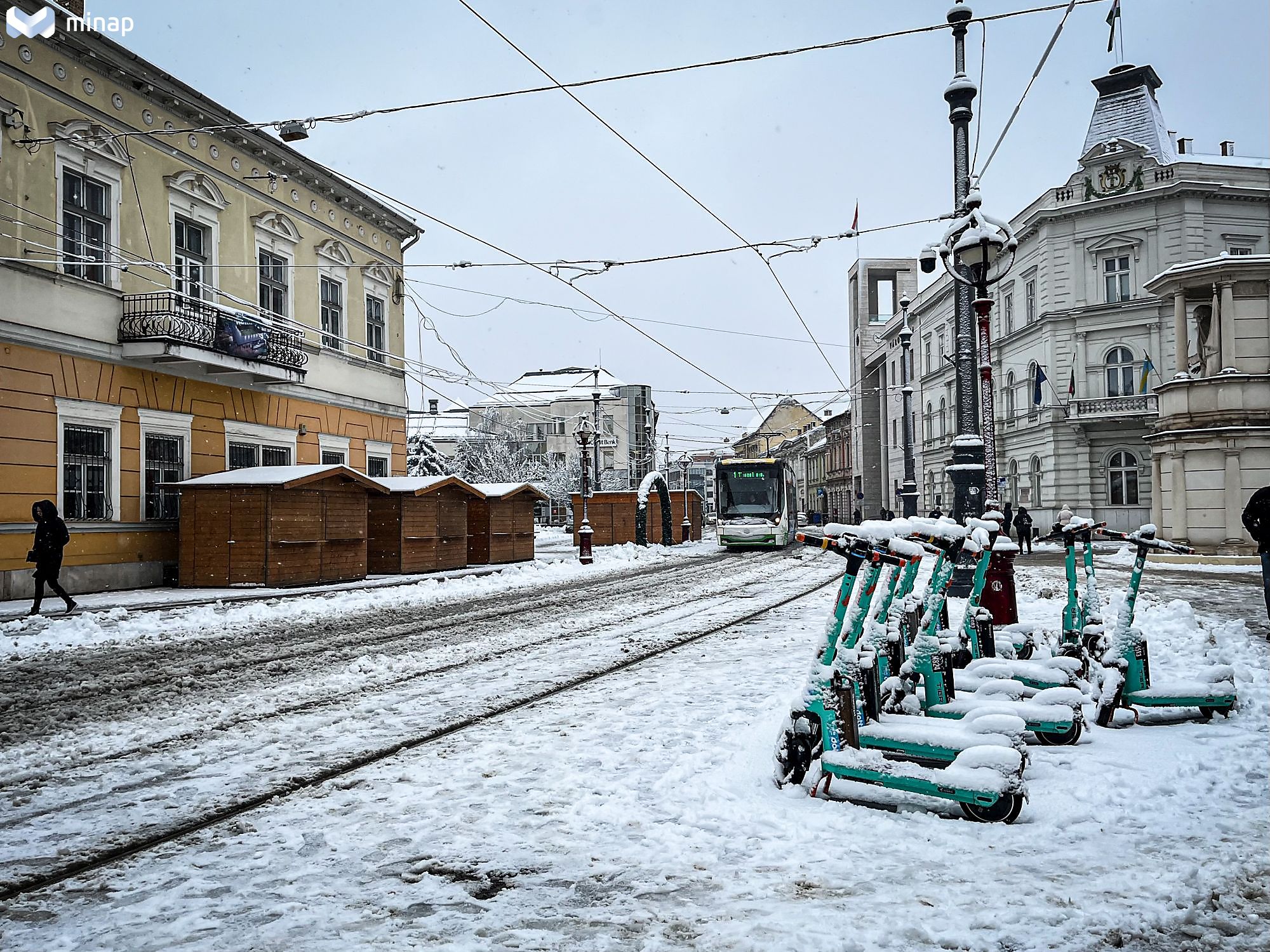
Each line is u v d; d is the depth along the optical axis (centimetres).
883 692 557
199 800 501
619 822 451
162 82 2033
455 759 578
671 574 2439
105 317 1906
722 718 673
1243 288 2288
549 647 1083
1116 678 630
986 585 1083
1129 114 4456
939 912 338
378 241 2978
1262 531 981
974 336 1612
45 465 1764
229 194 2273
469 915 346
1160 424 2478
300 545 2020
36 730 684
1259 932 321
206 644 1170
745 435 13575
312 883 381
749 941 318
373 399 2916
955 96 1505
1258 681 736
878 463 7644
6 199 1698
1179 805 459
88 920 349
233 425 2270
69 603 1473
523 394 10462
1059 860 390
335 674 916
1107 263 4044
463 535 2666
